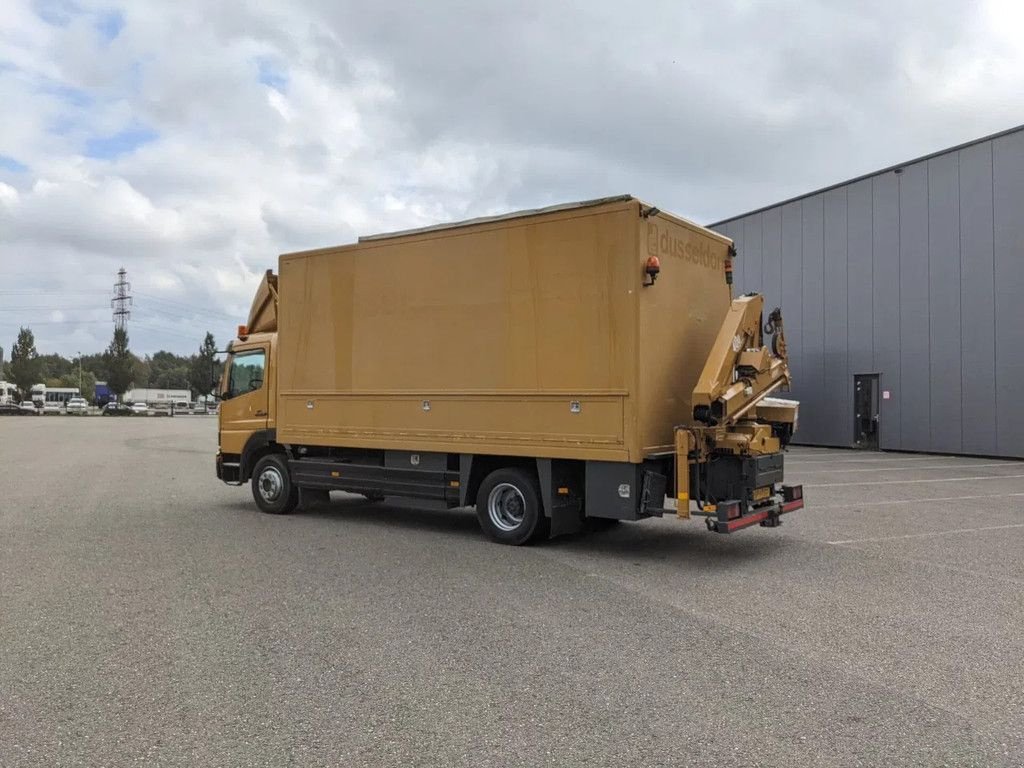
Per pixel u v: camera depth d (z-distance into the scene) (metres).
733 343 8.04
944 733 3.74
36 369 89.81
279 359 10.57
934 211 20.67
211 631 5.36
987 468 17.19
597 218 7.82
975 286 19.75
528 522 8.35
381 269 9.53
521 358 8.32
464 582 6.82
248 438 11.17
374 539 8.95
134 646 5.04
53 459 21.02
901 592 6.48
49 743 3.64
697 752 3.55
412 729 3.80
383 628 5.43
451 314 8.88
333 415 9.98
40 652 4.92
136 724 3.85
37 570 7.27
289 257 10.48
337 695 4.23
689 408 8.46
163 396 104.06
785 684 4.38
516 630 5.39
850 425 22.92
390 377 9.41
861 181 22.55
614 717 3.94
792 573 7.21
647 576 7.08
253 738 3.70
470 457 8.89
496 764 3.44
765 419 8.71
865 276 22.45
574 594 6.41
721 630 5.41
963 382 20.03
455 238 8.86
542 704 4.10
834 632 5.36
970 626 5.49
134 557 7.88
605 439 7.74
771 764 3.44
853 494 12.77
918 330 21.06
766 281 25.73
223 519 10.46
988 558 7.84
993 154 19.31
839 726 3.82
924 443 20.92
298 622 5.57
